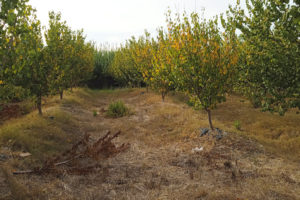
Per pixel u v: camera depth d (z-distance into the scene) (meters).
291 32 5.79
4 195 3.56
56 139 7.13
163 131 9.19
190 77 8.16
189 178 5.22
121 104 12.79
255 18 6.98
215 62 7.81
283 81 6.75
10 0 4.45
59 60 9.72
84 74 21.89
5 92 5.83
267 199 4.06
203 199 4.17
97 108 14.48
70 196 4.09
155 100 15.70
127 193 4.49
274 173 5.32
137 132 9.18
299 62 6.21
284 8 5.81
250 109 12.59
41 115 9.10
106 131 9.26
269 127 9.63
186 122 9.78
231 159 6.29
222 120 10.99
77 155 5.71
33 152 5.66
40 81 8.62
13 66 4.93
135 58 18.94
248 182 4.84
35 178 4.55
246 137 7.83
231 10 8.11
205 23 8.20
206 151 6.88
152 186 4.79
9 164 4.73
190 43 7.82
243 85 9.46
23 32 4.93
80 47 17.23
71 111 11.58
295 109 11.80
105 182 4.94
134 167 5.85
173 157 6.58
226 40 8.44
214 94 8.07
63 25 12.13
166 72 10.62
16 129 6.66
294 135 8.53
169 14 8.61
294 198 4.14
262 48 6.95
